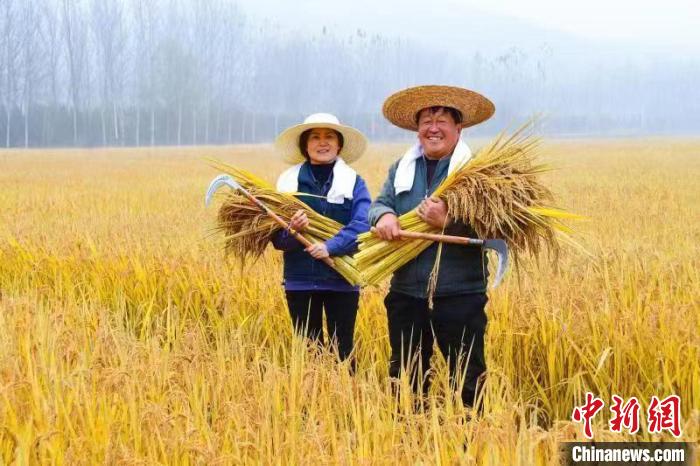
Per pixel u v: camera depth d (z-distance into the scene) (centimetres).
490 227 438
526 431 334
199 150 5925
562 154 4175
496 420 344
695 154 4109
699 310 541
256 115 12219
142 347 468
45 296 757
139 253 819
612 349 497
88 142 10200
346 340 550
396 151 4756
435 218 444
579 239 845
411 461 334
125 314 692
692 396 464
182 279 732
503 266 434
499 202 425
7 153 5675
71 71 10150
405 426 393
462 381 398
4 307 572
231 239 565
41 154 5391
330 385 402
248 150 5691
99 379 405
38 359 444
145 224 1130
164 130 10800
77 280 797
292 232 526
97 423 372
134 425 364
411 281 471
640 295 555
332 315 552
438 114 461
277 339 590
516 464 317
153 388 403
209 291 706
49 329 495
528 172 448
